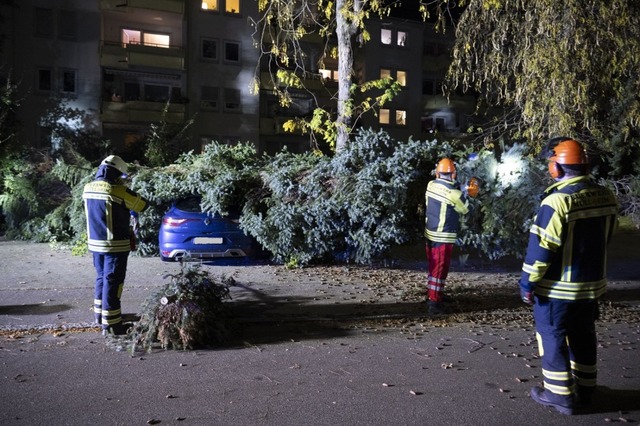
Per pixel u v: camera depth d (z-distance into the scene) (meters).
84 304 7.56
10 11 28.08
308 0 15.86
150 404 4.43
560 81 10.73
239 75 33.25
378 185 10.17
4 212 15.11
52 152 23.14
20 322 6.66
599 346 6.23
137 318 6.91
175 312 5.84
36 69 28.81
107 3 29.77
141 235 11.52
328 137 12.94
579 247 4.23
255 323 6.94
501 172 10.17
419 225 10.76
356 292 8.56
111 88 31.19
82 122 29.70
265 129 34.25
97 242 6.20
